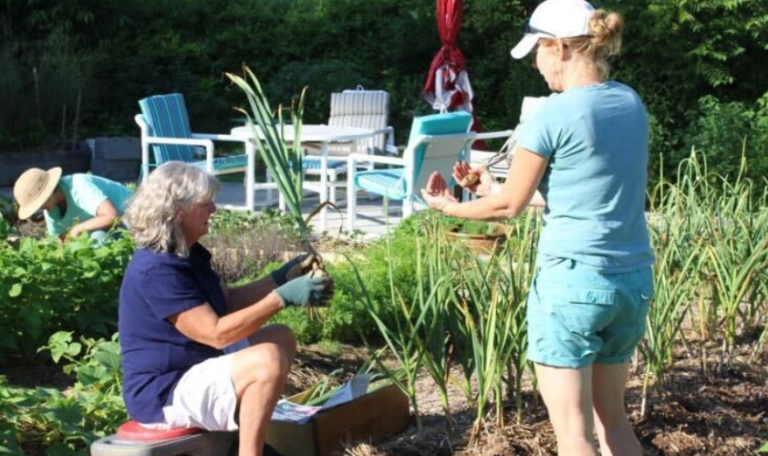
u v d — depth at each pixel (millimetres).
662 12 14148
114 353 4906
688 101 14539
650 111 14141
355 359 5762
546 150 3564
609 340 3707
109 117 15461
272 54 17438
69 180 6730
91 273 5879
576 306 3545
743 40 14562
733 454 4586
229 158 10734
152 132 10422
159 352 3787
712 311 5609
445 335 4574
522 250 4566
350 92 12703
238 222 8469
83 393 4645
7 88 13375
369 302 4418
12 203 9836
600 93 3570
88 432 4277
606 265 3547
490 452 4262
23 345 5715
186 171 3791
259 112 4168
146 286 3752
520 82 15969
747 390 5211
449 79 12664
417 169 9219
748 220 5820
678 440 4605
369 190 9547
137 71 15797
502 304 4426
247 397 3736
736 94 14820
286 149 4223
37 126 13516
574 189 3562
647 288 3680
